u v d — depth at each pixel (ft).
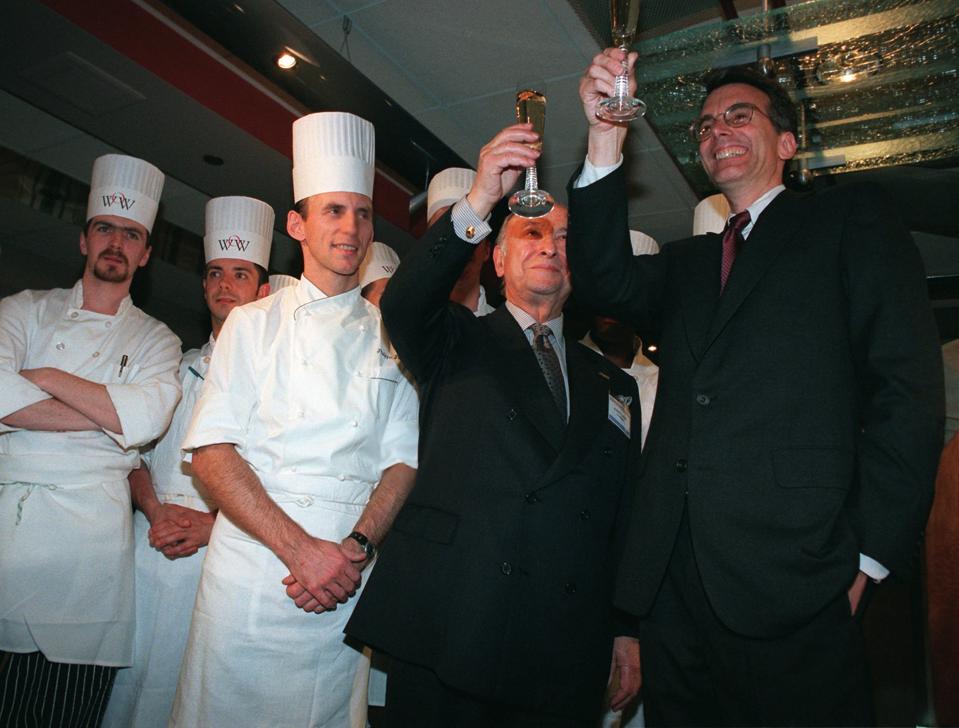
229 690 6.55
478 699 6.07
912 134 12.07
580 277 6.29
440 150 17.35
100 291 9.21
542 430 6.62
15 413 7.95
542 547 6.30
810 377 5.09
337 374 7.38
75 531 8.10
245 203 11.55
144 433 8.32
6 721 7.88
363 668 7.17
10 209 24.53
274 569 6.80
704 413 5.29
